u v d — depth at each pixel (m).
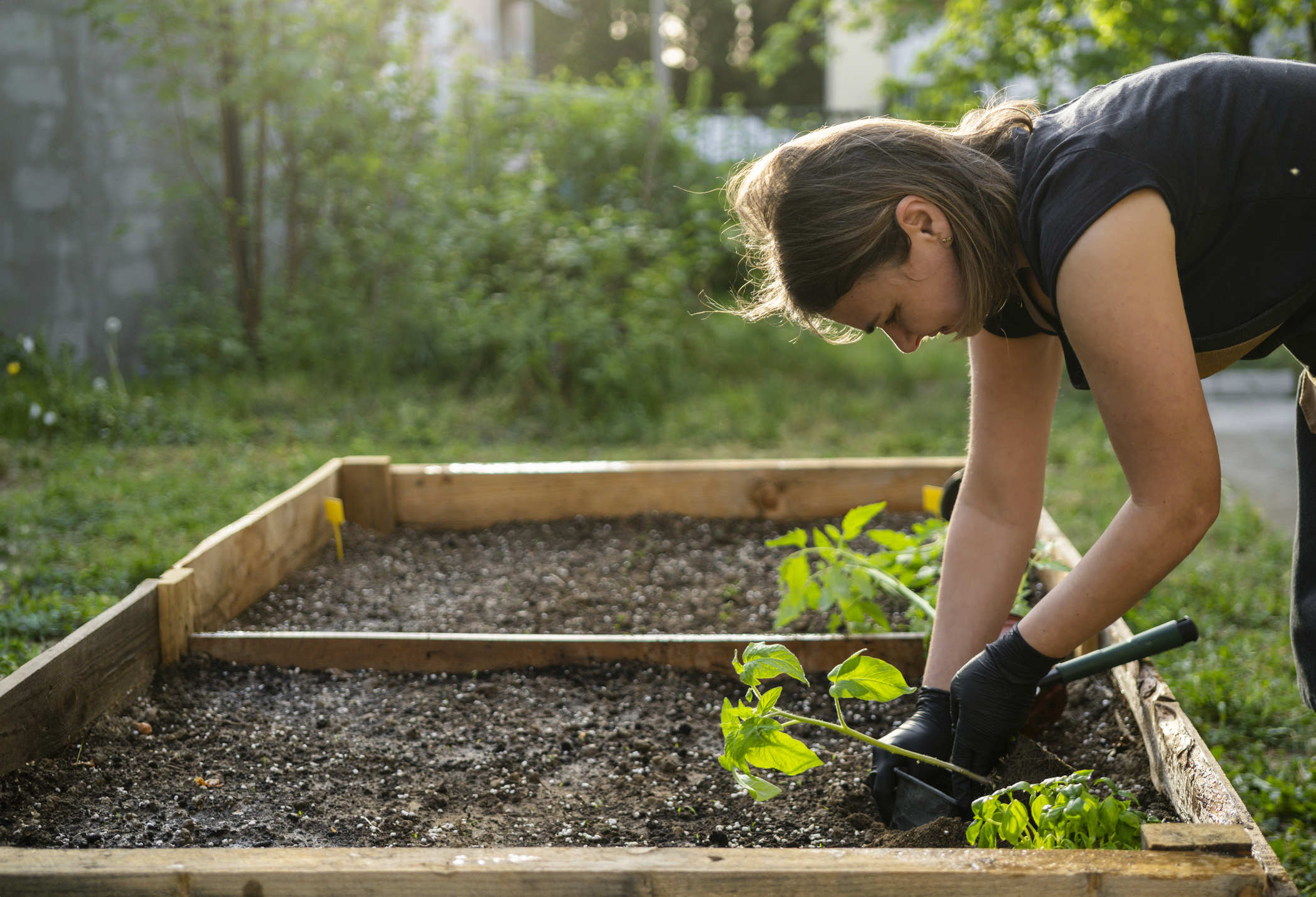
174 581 2.18
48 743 1.75
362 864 1.15
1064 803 1.32
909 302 1.36
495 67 8.66
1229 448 5.64
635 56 28.23
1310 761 2.38
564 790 1.84
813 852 1.18
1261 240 1.27
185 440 5.32
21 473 4.65
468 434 5.71
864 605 2.35
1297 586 1.66
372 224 7.09
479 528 3.33
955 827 1.55
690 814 1.77
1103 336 1.19
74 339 6.34
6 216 5.94
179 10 6.27
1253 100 1.27
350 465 3.24
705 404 6.34
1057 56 6.39
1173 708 1.78
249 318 6.87
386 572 2.94
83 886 1.13
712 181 8.14
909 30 7.70
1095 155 1.21
